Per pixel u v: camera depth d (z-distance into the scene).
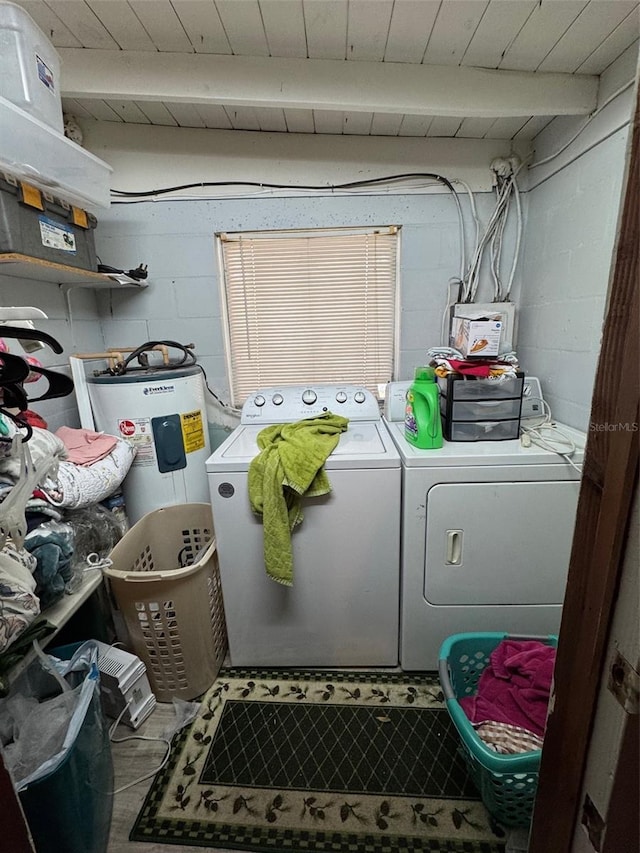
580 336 1.50
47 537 1.07
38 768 0.80
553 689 0.44
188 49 1.30
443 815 1.04
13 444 0.90
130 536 1.50
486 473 1.27
